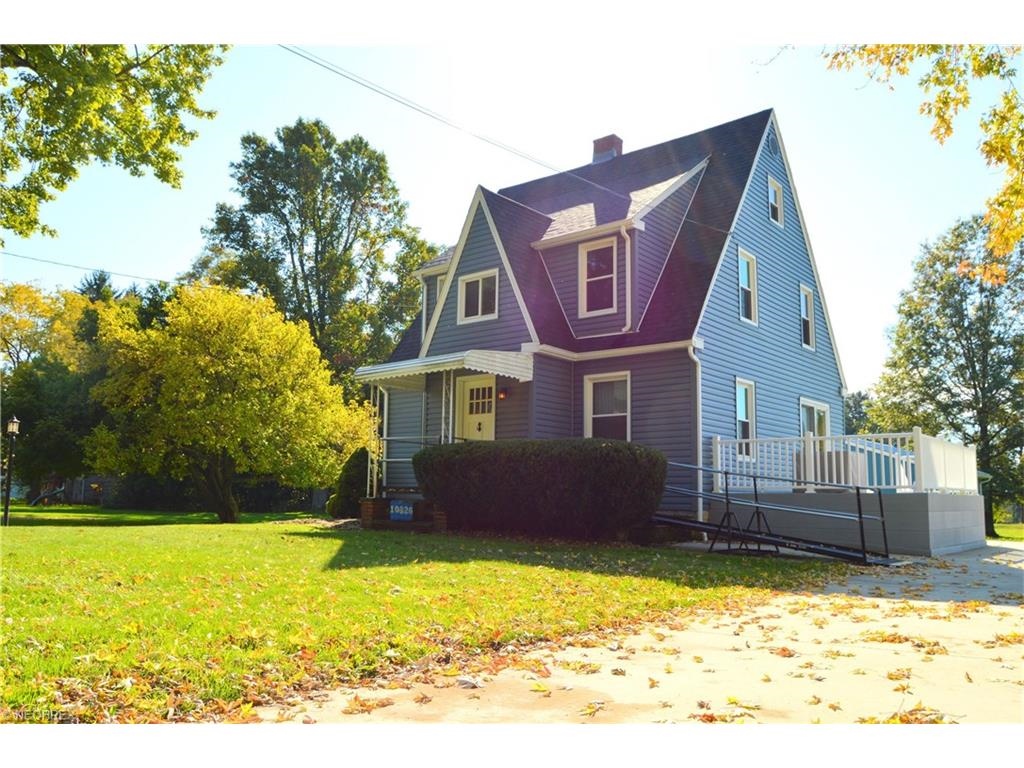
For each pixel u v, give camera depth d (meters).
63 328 43.75
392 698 4.11
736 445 15.74
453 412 15.48
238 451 22.69
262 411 22.66
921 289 35.38
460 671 4.68
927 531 13.02
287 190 38.41
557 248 17.41
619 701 4.09
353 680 4.39
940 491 14.51
